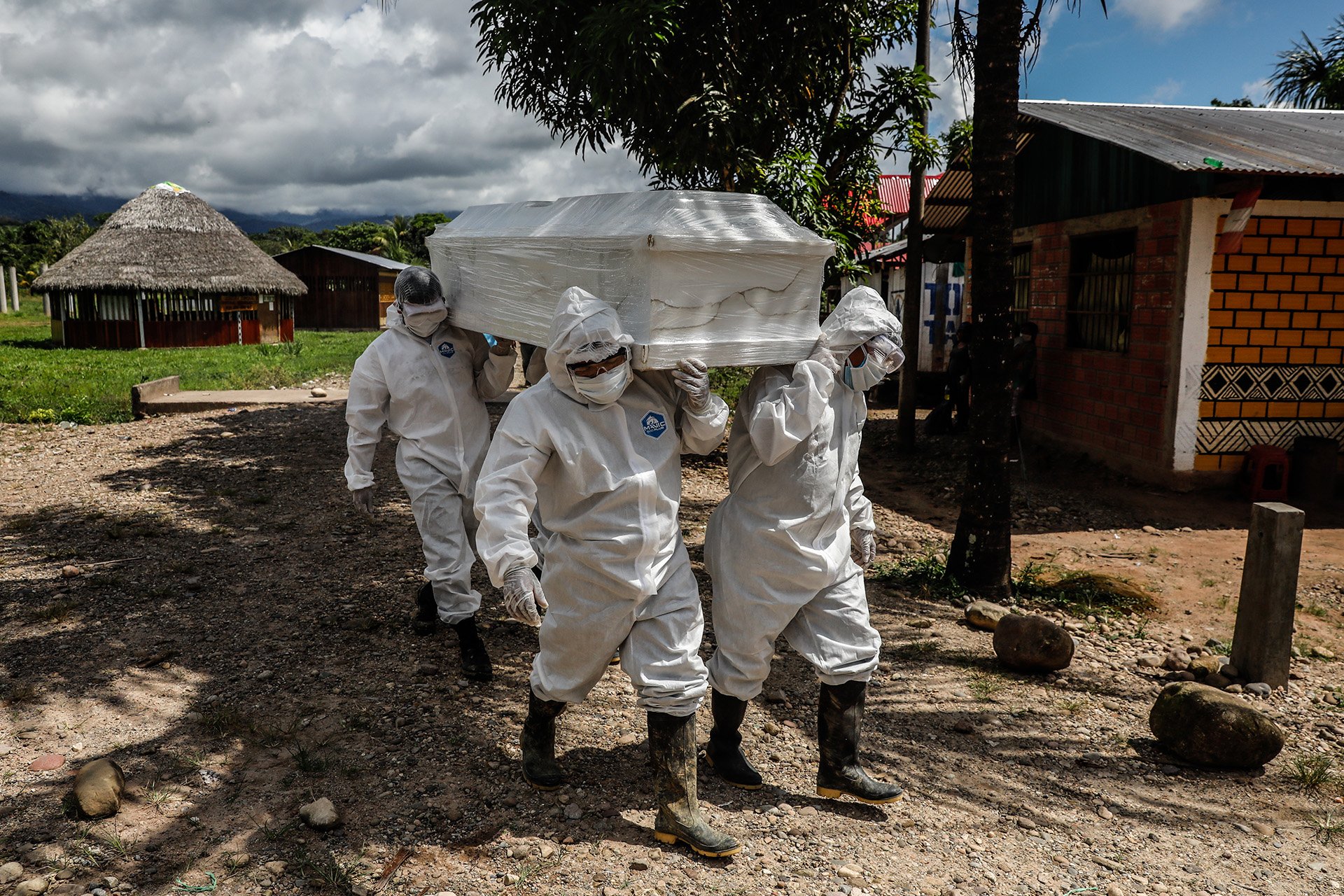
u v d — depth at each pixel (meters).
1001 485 5.89
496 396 4.70
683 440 3.00
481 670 4.29
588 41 7.52
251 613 5.04
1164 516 8.33
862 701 3.29
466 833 3.08
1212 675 4.87
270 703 3.98
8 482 8.21
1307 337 9.02
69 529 6.64
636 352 2.66
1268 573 4.72
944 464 10.55
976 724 4.18
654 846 3.03
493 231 3.90
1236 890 3.03
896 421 13.95
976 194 5.71
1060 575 6.59
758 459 3.02
